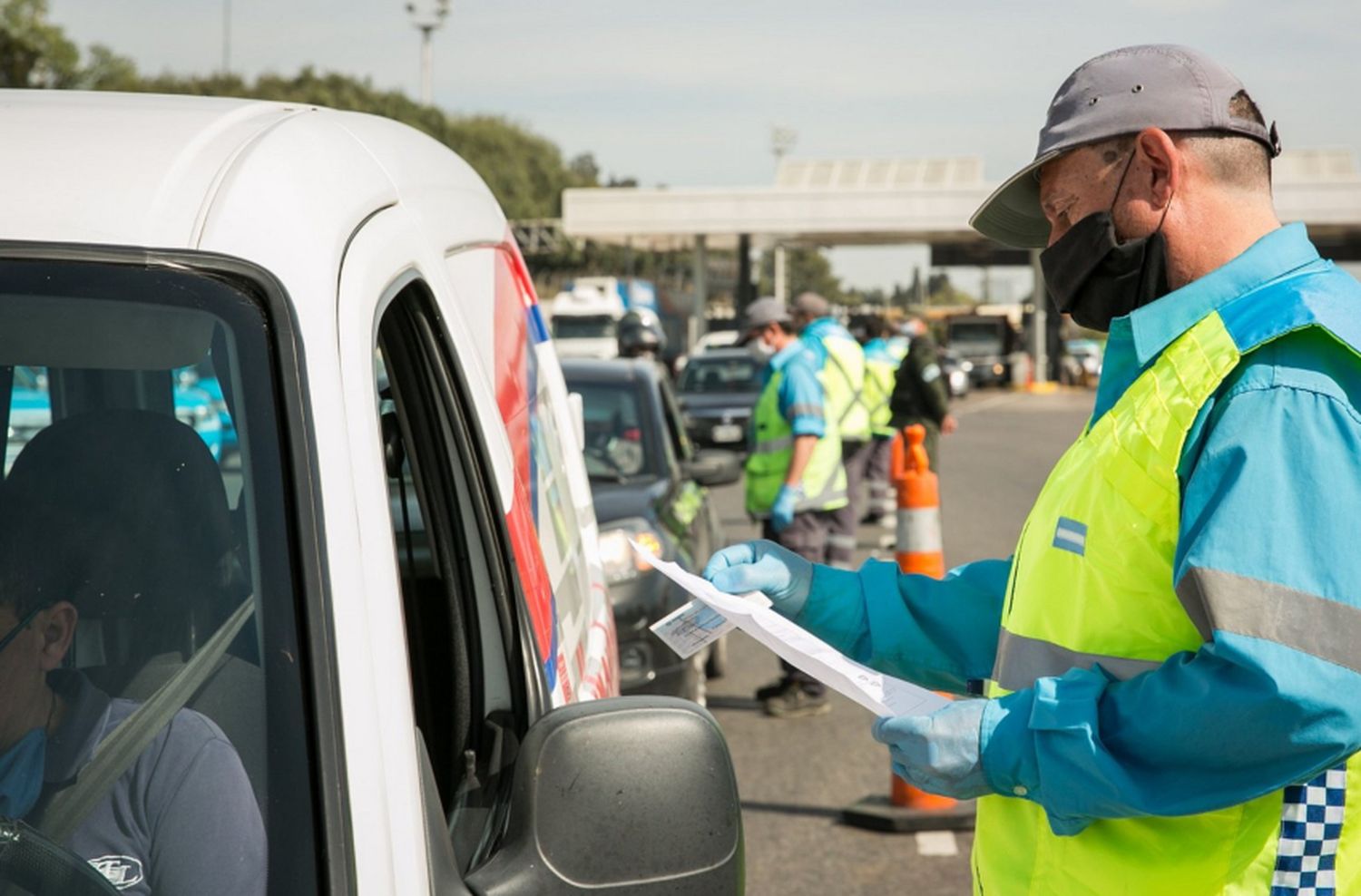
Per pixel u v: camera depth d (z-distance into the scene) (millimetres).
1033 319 54844
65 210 1621
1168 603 1825
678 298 45250
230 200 1652
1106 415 1921
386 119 2619
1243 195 1925
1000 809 2039
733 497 17078
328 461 1550
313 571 1506
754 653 8664
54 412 1587
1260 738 1670
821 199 44688
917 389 12992
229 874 1432
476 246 2650
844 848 5336
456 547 2262
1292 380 1731
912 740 1852
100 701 1517
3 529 1562
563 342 35469
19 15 35469
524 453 2637
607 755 1666
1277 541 1677
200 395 1565
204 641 1514
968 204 44219
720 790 1689
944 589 2367
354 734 1474
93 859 1468
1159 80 1924
